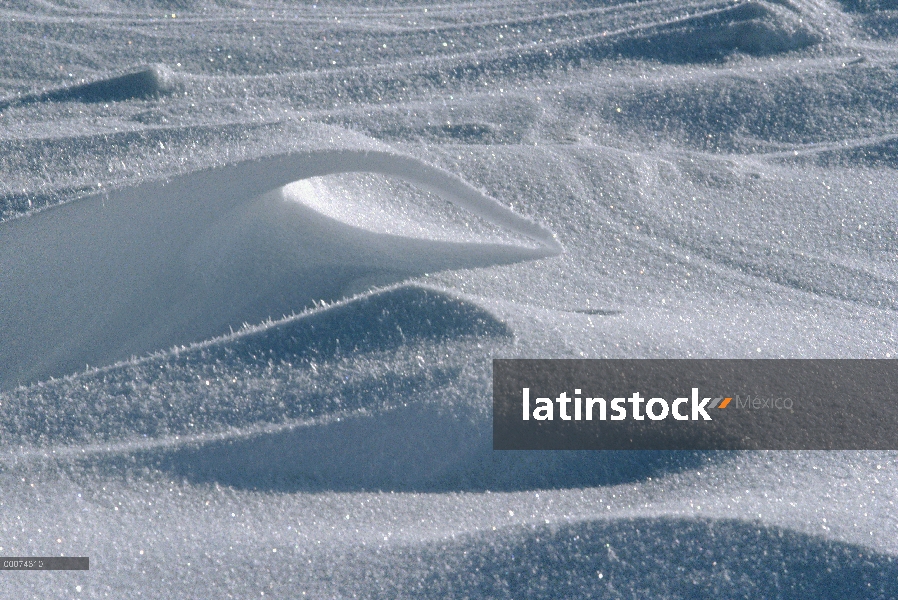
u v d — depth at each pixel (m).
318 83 17.47
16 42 19.70
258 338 7.75
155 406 7.07
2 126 13.65
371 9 25.47
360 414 6.96
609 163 14.09
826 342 8.80
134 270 9.08
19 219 9.42
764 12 20.34
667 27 20.14
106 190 9.46
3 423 6.90
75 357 8.15
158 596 5.35
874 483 6.47
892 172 14.36
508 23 22.42
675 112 16.67
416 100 17.02
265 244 10.02
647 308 9.62
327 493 6.50
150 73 16.14
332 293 9.34
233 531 5.96
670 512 5.94
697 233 12.13
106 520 6.01
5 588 5.27
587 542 5.72
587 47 19.52
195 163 9.91
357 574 5.54
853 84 17.41
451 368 7.30
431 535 5.90
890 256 11.66
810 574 5.46
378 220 11.74
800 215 12.88
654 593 5.38
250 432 6.80
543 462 6.86
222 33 21.31
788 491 6.37
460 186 9.38
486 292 9.52
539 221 12.14
